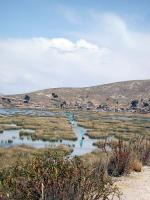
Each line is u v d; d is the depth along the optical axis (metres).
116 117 141.88
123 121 109.44
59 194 6.73
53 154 7.31
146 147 16.23
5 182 6.64
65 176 6.93
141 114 177.62
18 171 6.89
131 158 13.32
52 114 139.50
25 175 6.79
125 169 12.73
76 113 162.88
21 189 6.64
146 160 15.62
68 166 7.12
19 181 6.68
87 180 7.05
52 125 77.44
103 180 7.62
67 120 100.94
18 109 182.75
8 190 6.57
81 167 7.24
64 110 193.50
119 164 12.73
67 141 51.25
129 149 13.52
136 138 17.16
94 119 114.94
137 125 92.06
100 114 161.75
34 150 32.53
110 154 14.45
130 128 80.44
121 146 13.44
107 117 137.38
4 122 80.38
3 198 6.51
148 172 13.52
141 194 9.89
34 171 6.80
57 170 6.89
